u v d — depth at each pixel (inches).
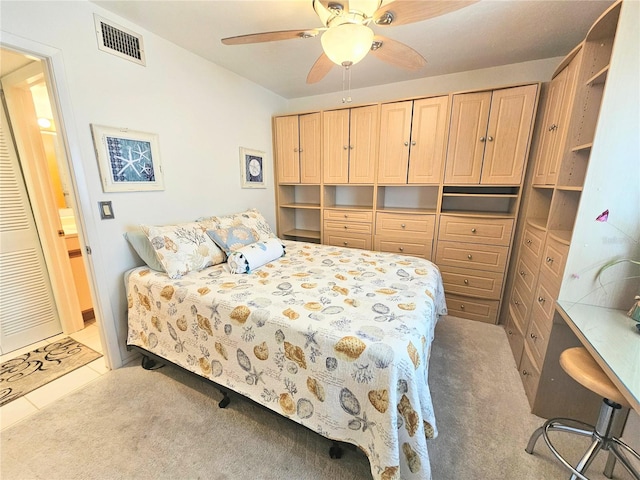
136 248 74.8
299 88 121.5
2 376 73.3
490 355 83.8
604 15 50.9
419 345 45.9
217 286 65.6
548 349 58.9
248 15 68.0
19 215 82.7
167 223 85.7
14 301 83.7
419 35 76.6
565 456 52.4
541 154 85.0
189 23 71.4
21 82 73.7
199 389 68.8
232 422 59.2
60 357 81.4
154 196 81.2
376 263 84.7
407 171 108.0
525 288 82.0
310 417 49.4
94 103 65.5
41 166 84.3
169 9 65.5
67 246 96.7
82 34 62.0
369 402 42.9
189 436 55.7
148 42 75.2
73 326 95.2
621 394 37.7
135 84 73.4
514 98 88.7
